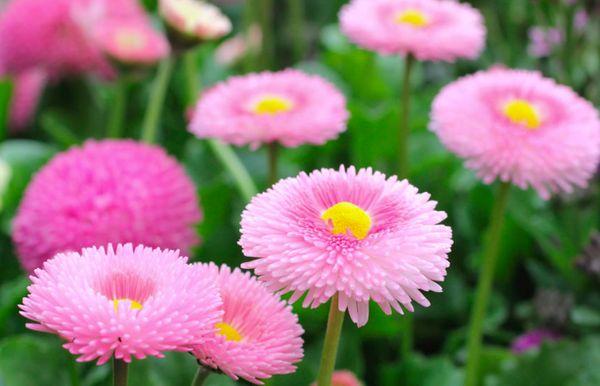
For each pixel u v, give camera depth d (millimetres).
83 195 452
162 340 287
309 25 1017
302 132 461
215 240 624
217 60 842
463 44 512
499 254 623
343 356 543
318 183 321
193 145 734
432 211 313
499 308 607
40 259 450
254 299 316
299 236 305
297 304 520
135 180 463
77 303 288
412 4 533
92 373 477
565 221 608
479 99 444
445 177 666
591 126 441
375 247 302
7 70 763
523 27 812
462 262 651
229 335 311
